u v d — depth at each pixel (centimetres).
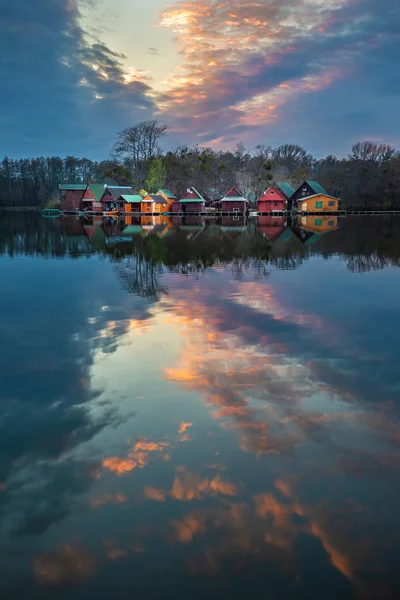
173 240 3000
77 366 654
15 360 684
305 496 353
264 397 533
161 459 407
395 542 307
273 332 813
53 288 1305
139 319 924
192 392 551
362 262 1838
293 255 2100
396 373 605
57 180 16862
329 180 9969
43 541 314
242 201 8531
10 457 417
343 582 277
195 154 10938
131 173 10912
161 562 294
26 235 3522
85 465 402
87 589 277
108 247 2562
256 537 312
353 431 451
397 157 8831
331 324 866
